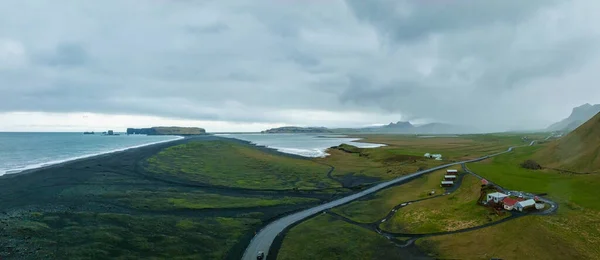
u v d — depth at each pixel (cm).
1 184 9850
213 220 7206
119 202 8206
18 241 5372
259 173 13250
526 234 5528
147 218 7006
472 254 5312
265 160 17038
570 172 9288
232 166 14912
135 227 6388
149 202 8338
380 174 12862
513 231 5722
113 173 12169
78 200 8212
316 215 7712
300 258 5406
